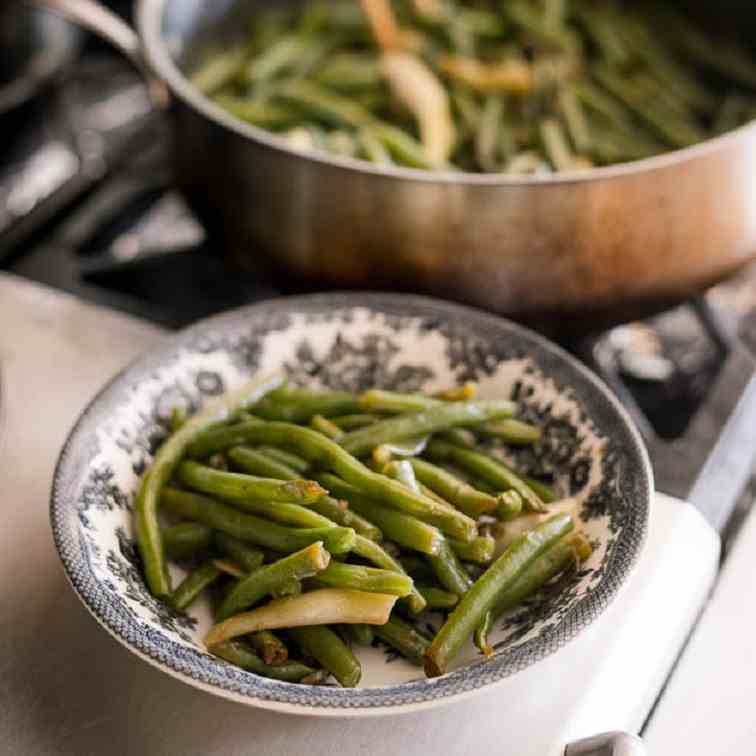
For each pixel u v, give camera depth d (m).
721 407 0.79
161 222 0.96
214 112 0.78
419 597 0.65
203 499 0.69
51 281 0.87
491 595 0.65
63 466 0.67
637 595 0.70
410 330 0.74
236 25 0.97
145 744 0.65
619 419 0.69
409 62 0.90
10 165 0.99
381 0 0.93
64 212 0.91
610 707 0.67
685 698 0.68
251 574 0.66
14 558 0.71
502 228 0.75
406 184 0.75
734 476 0.76
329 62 0.95
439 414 0.70
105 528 0.67
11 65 0.94
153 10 0.86
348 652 0.65
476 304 0.79
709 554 0.72
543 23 0.96
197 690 0.67
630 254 0.77
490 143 0.88
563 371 0.72
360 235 0.77
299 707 0.60
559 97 0.91
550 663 0.67
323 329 0.75
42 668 0.67
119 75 1.11
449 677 0.61
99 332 0.83
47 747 0.65
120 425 0.70
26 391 0.79
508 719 0.66
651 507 0.66
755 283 0.95
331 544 0.65
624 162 0.89
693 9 0.98
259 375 0.74
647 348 0.89
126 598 0.64
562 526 0.67
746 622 0.71
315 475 0.70
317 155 0.76
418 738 0.65
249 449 0.70
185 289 0.90
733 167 0.76
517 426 0.72
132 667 0.67
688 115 0.93
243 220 0.80
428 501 0.66
